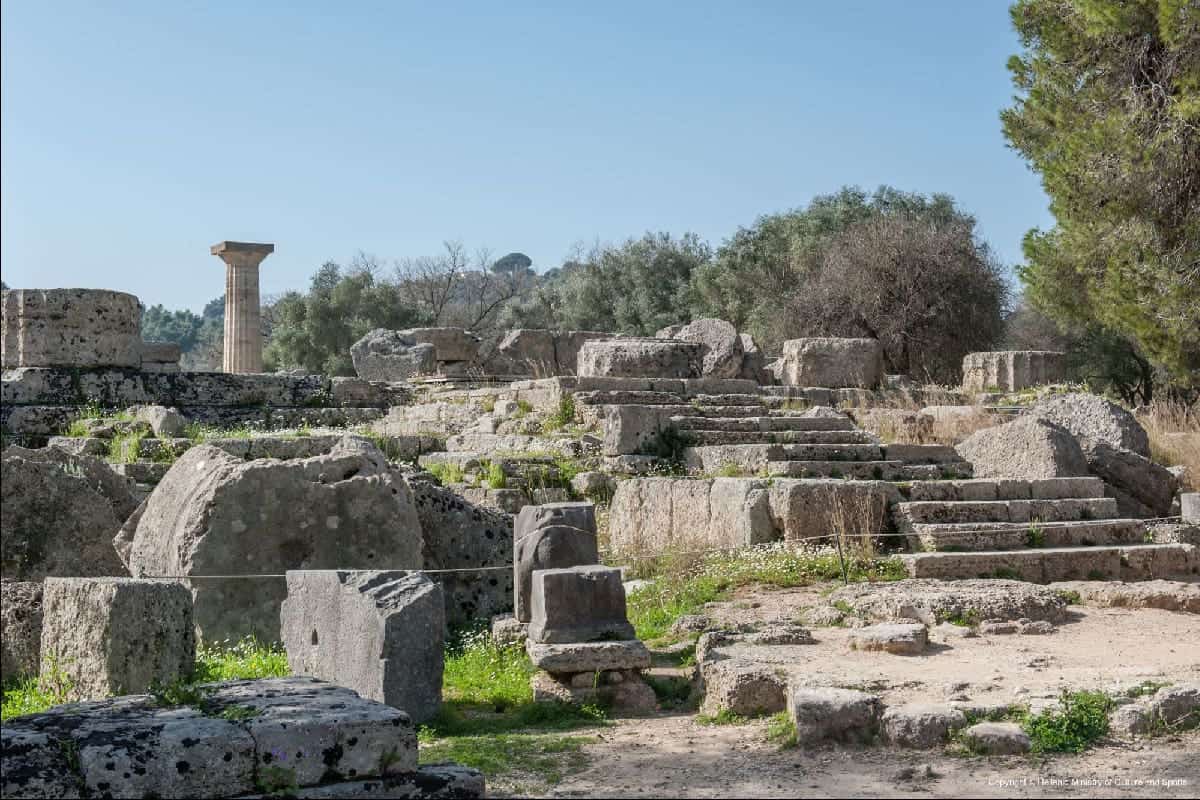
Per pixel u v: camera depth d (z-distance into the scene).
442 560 11.98
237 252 33.84
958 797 6.14
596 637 8.99
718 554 13.16
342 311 55.91
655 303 53.34
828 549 12.96
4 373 20.42
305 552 10.70
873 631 9.54
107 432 18.08
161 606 8.23
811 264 46.97
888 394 24.25
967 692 7.86
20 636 9.08
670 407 18.89
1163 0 22.92
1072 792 6.19
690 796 6.23
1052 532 13.75
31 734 5.06
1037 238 26.84
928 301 40.38
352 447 11.35
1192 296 23.88
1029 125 26.88
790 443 17.69
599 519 15.82
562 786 6.47
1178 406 24.23
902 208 50.25
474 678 9.38
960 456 17.55
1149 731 7.32
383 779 5.43
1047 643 9.80
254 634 10.42
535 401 20.25
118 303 21.03
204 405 21.72
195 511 10.45
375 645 8.04
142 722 5.29
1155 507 16.89
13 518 10.46
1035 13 26.53
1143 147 24.06
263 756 5.23
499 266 112.75
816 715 7.34
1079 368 46.12
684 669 9.64
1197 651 9.44
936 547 13.09
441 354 30.64
